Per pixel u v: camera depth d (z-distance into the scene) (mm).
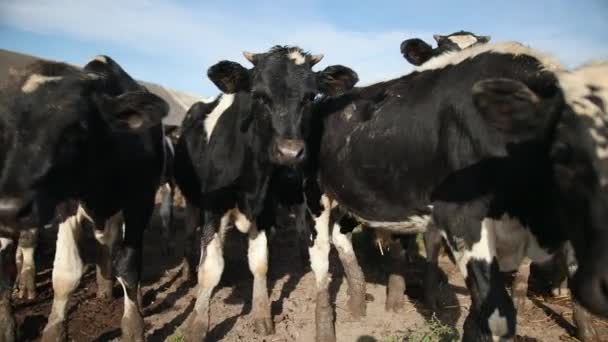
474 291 1582
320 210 2260
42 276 2812
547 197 1451
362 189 2021
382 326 2332
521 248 1657
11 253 1958
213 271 2102
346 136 2078
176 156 2893
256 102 2094
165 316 2398
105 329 2225
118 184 2035
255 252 2299
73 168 1770
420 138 1737
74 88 1743
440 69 1787
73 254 1932
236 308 2514
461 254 1615
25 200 1627
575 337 2195
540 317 2383
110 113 1781
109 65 2150
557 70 1434
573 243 1329
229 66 2105
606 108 1272
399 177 1835
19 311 2344
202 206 2330
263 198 2258
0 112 1638
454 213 1615
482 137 1537
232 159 2189
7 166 1612
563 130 1302
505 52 1598
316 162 2252
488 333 1550
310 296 2688
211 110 2559
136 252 2062
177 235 4098
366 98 2080
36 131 1643
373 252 3254
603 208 1221
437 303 2496
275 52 2150
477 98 1328
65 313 1937
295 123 2012
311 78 2072
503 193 1542
